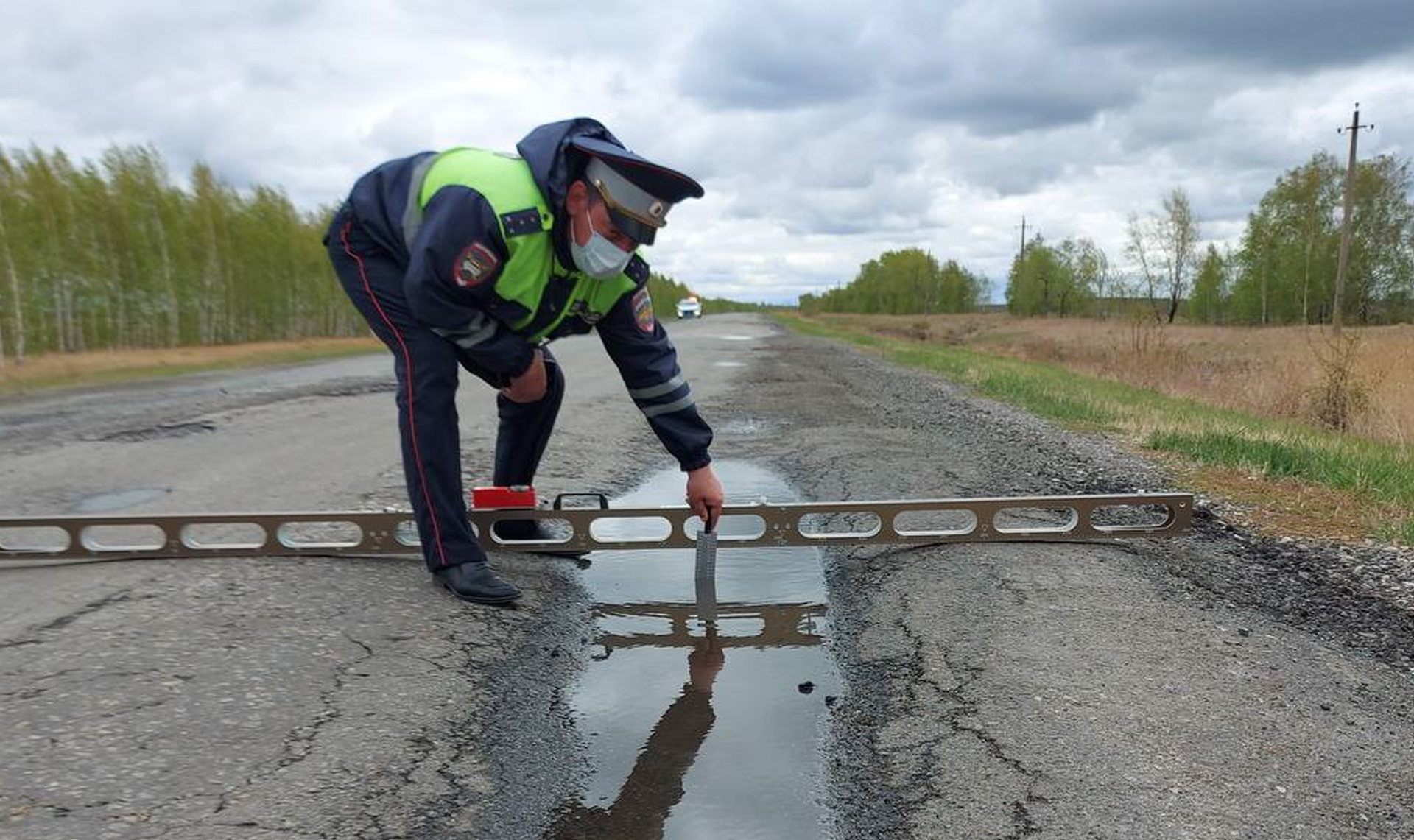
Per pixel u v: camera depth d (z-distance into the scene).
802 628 3.08
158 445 5.98
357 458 5.51
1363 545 3.85
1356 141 29.30
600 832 1.89
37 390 9.57
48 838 1.70
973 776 2.04
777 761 2.19
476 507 3.57
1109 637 2.79
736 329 31.67
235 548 3.38
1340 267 29.59
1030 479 5.14
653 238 2.69
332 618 2.80
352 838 1.78
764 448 6.33
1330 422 9.49
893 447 6.18
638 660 2.81
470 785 2.01
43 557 3.33
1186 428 6.95
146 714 2.17
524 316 2.81
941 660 2.65
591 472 5.41
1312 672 2.58
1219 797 1.94
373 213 2.89
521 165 2.73
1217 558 3.63
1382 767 2.07
